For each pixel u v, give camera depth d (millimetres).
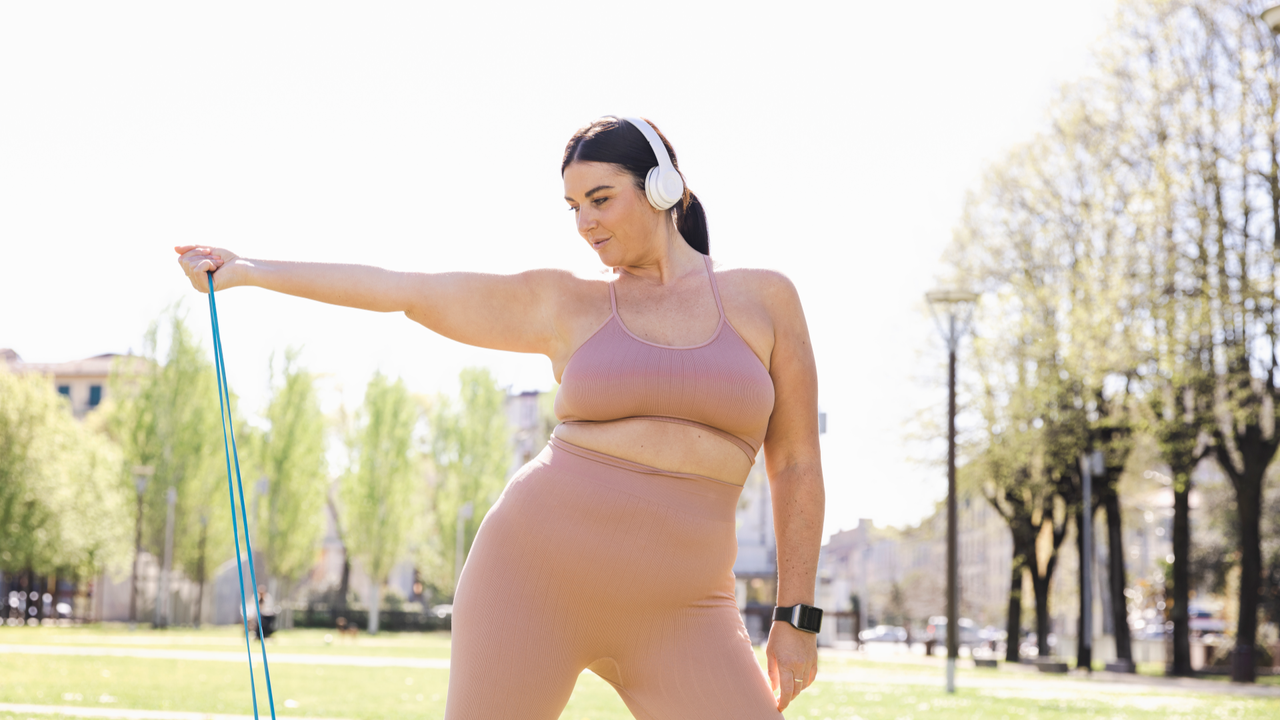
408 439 51562
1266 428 26219
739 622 2283
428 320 2334
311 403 52125
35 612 50312
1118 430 29281
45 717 9477
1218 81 23734
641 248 2309
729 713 2166
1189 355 23328
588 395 2203
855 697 15781
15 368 81625
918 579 87625
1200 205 23281
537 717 2180
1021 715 13406
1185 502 27969
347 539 53625
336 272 2301
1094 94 25859
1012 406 28688
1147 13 24391
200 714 10164
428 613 52594
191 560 49406
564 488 2191
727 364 2219
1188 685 23484
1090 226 26344
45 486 43000
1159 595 51875
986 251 29609
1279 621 38344
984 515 42094
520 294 2324
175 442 49250
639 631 2188
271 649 27438
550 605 2174
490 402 56281
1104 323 23859
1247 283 22375
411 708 11734
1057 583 49156
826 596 64062
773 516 2439
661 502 2172
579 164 2283
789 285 2395
